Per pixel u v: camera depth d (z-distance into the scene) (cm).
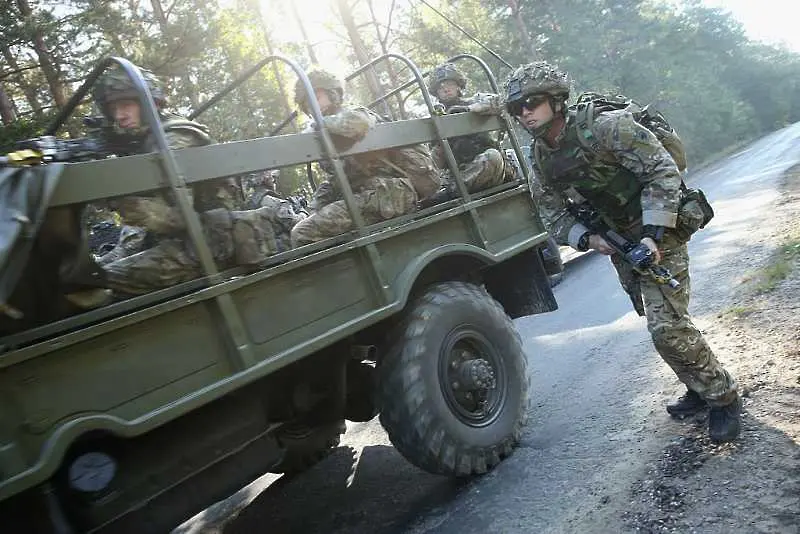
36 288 253
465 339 375
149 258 277
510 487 330
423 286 394
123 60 287
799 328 395
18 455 220
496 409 375
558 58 3359
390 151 388
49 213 245
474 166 430
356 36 1770
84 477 244
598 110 298
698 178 2378
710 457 288
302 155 327
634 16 3878
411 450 344
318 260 316
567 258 1155
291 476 460
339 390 371
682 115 4184
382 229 356
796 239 637
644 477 290
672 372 404
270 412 331
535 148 319
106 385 244
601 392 417
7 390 221
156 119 276
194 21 1529
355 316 331
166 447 275
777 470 262
